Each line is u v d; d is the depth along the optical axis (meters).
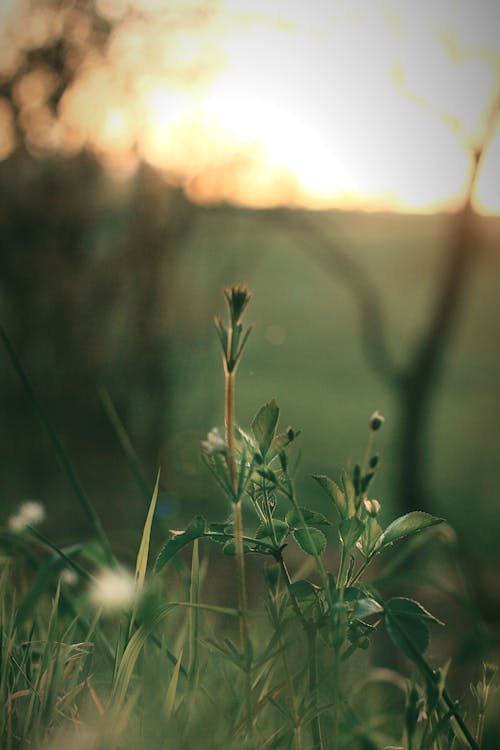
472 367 15.85
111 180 4.55
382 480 7.36
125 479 4.42
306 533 0.73
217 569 2.84
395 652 2.12
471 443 11.98
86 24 4.30
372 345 5.90
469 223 5.26
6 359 4.42
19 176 4.41
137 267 4.53
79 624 1.02
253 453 0.74
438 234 22.50
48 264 4.43
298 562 3.69
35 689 0.76
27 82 4.35
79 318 4.49
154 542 2.14
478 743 0.76
